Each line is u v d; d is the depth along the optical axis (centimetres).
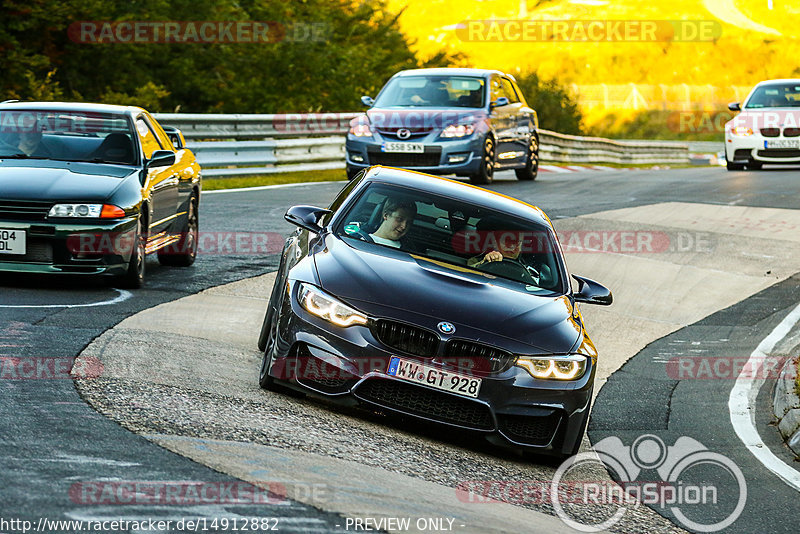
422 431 1700
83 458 1216
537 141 5934
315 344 1620
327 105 9431
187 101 9006
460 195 2006
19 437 1273
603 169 7756
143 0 8350
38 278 2542
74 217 2352
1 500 1042
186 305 2398
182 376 1716
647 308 3052
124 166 2603
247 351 2033
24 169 2461
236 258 3148
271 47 9025
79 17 7819
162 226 2738
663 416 2066
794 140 6166
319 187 5056
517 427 1625
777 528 1453
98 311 2191
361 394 1602
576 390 1641
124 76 8225
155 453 1270
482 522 1227
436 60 12962
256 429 1460
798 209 4594
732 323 2916
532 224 1984
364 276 1689
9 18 7425
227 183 5009
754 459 1803
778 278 3441
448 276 1750
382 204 1931
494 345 1606
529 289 1825
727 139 6372
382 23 12356
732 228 4172
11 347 1769
